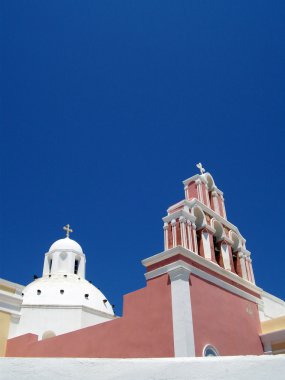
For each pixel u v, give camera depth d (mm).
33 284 39438
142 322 15266
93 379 5879
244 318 17844
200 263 16734
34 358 6059
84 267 45719
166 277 15555
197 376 5758
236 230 22375
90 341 16812
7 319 20953
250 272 21281
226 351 15195
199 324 14562
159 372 5887
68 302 36125
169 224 18797
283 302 22750
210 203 22750
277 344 17625
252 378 5551
